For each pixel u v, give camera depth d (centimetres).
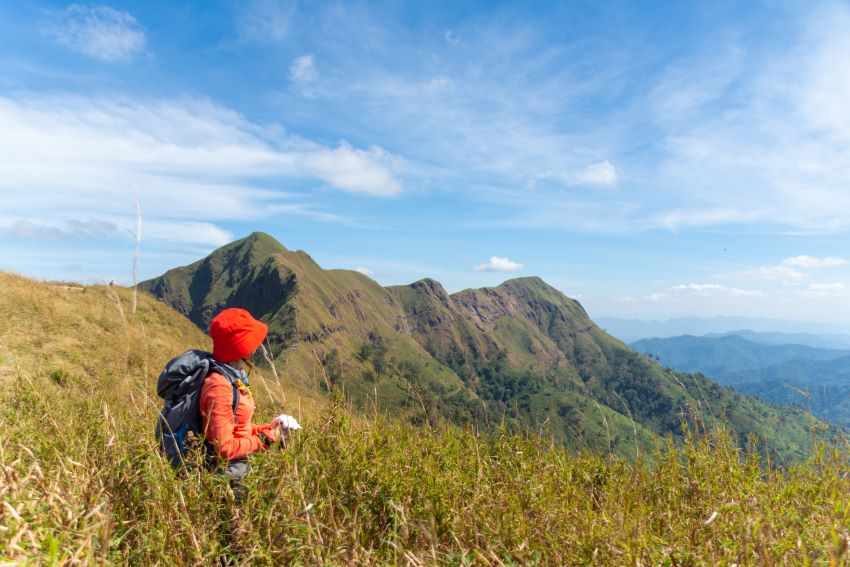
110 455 275
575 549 264
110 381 925
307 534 232
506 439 432
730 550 243
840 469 366
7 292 1577
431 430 414
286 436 323
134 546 231
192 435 277
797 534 263
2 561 171
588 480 400
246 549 227
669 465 411
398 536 252
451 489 320
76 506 221
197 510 238
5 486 210
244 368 330
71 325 1512
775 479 379
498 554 249
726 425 428
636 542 246
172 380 294
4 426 347
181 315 2970
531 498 321
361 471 308
